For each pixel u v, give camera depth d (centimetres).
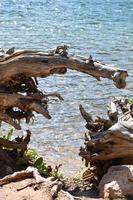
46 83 2773
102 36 4966
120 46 4394
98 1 9494
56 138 1898
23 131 1947
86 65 1241
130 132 1197
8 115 1273
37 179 1127
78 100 2475
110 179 1164
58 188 1088
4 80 1272
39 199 1055
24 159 1366
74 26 5609
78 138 1911
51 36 4722
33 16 6412
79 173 1476
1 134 1873
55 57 1258
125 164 1220
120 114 1379
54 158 1681
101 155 1216
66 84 2780
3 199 1054
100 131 1238
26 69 1262
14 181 1145
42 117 2131
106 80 2908
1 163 1289
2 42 4097
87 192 1204
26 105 1253
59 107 2309
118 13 7331
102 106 2403
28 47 3959
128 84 2873
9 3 8094
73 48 4159
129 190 1129
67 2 8894
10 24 5406
